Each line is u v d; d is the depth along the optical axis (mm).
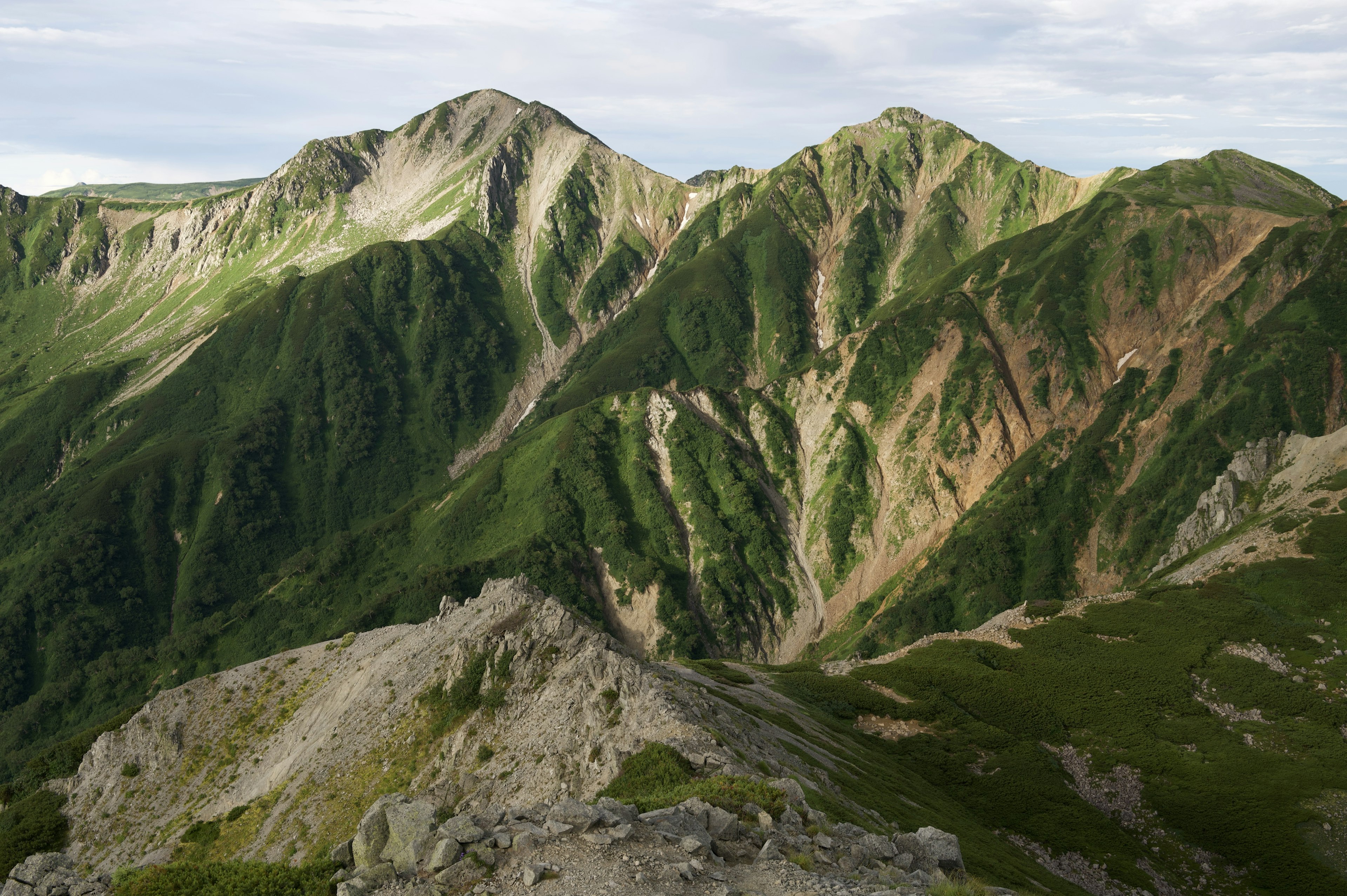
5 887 30188
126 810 93750
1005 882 47938
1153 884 68875
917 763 85312
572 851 25828
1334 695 91875
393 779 75250
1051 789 80938
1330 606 104938
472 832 26359
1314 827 74188
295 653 108500
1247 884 69938
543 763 60656
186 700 103125
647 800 33281
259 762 93938
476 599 99312
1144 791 81500
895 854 30344
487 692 77250
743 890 24578
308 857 71438
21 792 104062
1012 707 95938
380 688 89625
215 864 29031
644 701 60500
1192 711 92812
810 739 75375
